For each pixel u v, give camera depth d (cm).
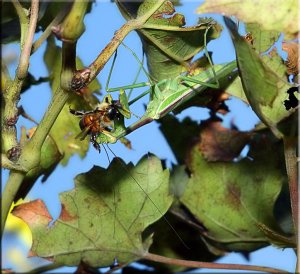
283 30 54
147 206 60
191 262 58
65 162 63
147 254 60
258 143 62
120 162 59
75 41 53
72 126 64
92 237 59
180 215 62
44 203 59
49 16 61
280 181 61
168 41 59
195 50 60
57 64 63
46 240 59
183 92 61
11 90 55
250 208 61
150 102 62
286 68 57
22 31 55
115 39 55
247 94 54
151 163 60
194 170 62
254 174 61
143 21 57
